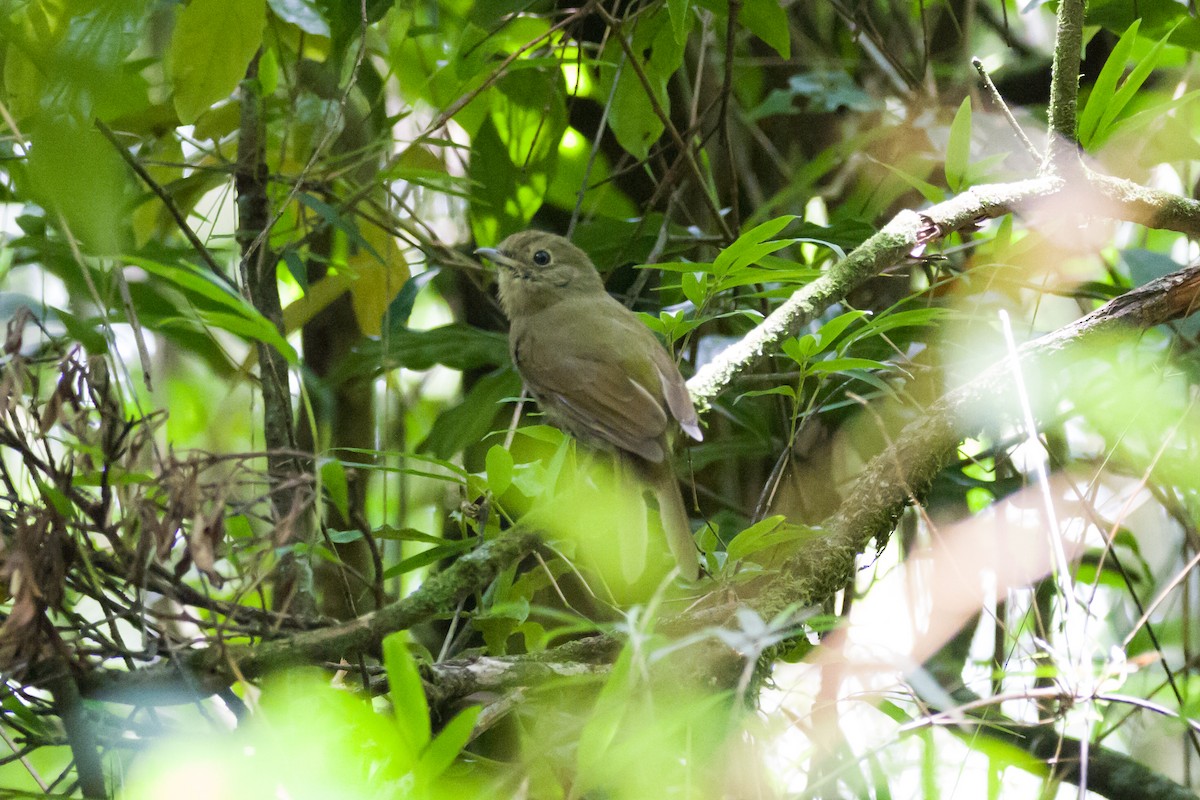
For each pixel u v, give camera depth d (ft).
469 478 21.18
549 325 29.96
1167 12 29.63
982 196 25.71
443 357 30.42
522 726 19.62
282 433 23.59
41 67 16.44
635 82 29.50
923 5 32.09
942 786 25.61
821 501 31.37
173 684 16.08
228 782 15.37
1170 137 30.89
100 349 23.30
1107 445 27.61
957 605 26.96
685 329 25.61
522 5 28.99
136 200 26.00
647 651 16.16
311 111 29.50
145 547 15.24
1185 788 25.05
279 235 29.91
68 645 15.97
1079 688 17.47
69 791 19.49
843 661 21.74
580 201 29.58
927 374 30.32
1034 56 36.04
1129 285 30.35
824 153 31.99
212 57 22.21
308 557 21.66
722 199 35.37
